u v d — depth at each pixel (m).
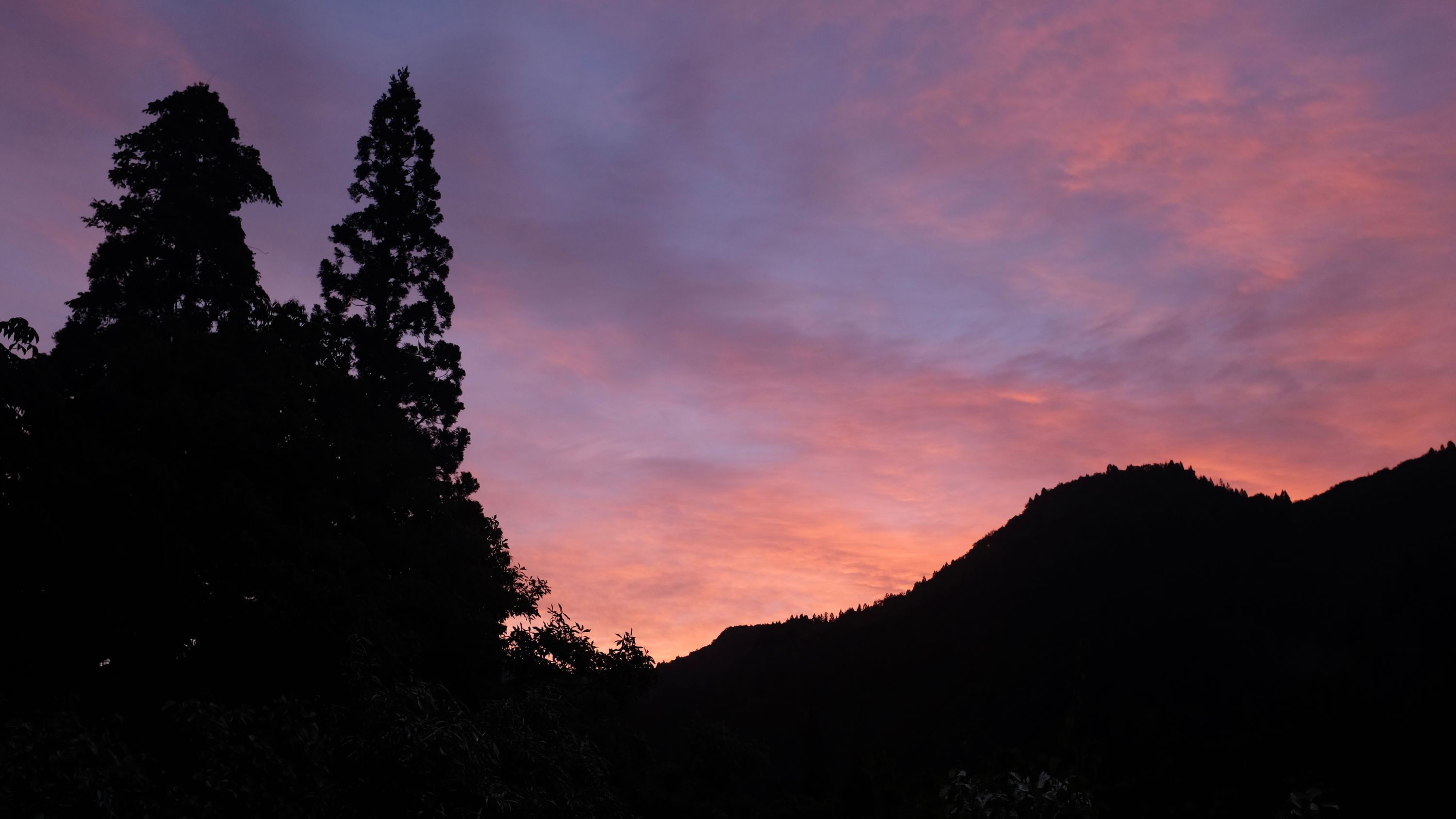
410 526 23.86
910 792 19.41
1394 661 167.38
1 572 15.09
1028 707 151.62
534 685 23.81
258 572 17.81
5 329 15.36
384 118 35.91
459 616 22.45
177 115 26.70
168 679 16.48
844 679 191.12
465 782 8.16
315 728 9.74
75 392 18.77
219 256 25.88
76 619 15.41
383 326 33.44
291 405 21.52
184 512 17.55
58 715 8.82
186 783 9.51
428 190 35.69
